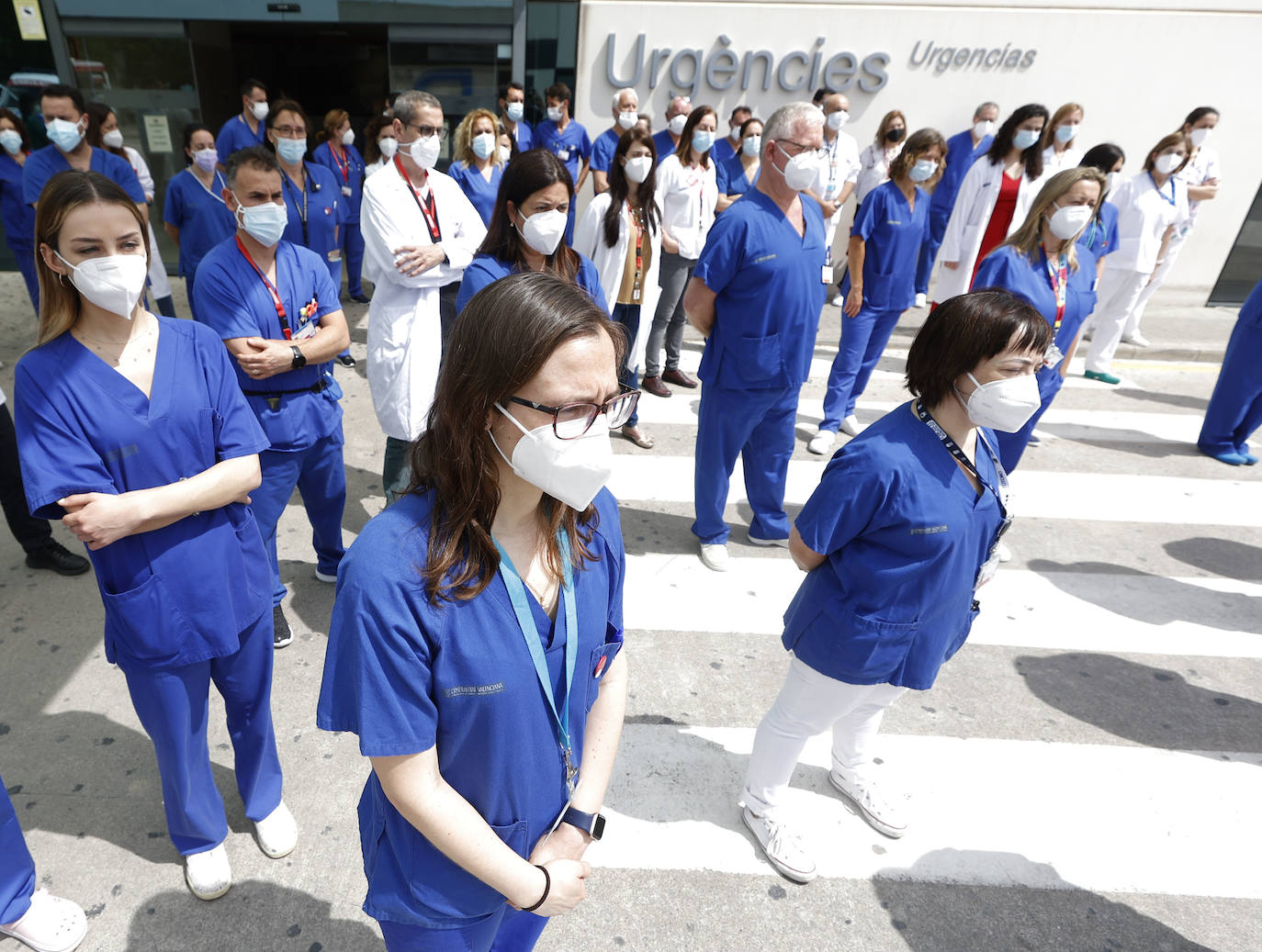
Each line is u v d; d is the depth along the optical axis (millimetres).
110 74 8180
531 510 1225
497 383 1041
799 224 3566
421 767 1146
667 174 5613
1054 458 5707
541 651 1184
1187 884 2488
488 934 1420
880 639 2010
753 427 3807
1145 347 7977
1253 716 3273
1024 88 8445
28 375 1636
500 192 3012
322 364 3023
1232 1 8086
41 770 2588
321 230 6188
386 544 1077
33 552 3619
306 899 2225
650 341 6109
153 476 1764
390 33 8203
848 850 2520
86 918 2121
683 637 3516
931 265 9008
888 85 8414
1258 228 9109
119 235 1605
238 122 6559
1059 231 3668
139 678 1862
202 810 2131
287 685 3047
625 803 2627
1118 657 3598
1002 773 2885
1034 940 2270
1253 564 4457
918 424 1926
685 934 2215
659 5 8078
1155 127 8633
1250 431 5758
